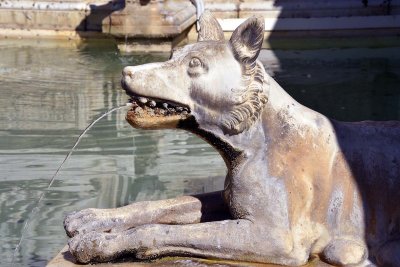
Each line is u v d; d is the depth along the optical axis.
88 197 6.16
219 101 4.30
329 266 4.32
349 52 11.98
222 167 6.86
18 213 5.88
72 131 7.89
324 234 4.41
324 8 13.01
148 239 4.32
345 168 4.46
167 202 4.73
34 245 5.36
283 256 4.26
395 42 12.71
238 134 4.37
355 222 4.44
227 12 13.11
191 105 4.31
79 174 6.67
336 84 9.84
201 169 6.81
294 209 4.33
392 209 4.48
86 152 7.28
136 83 4.22
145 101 4.28
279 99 4.45
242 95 4.30
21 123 8.15
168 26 11.97
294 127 4.43
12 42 12.92
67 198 6.15
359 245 4.39
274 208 4.30
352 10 13.02
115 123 8.18
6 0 13.27
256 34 4.29
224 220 4.38
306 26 13.04
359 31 13.06
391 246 4.39
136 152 7.28
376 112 8.55
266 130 4.41
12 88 9.62
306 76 10.29
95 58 11.62
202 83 4.30
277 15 13.05
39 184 6.45
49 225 5.67
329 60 11.38
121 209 4.70
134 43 12.12
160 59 11.56
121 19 12.01
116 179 6.59
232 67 4.32
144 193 6.23
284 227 4.29
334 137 4.52
